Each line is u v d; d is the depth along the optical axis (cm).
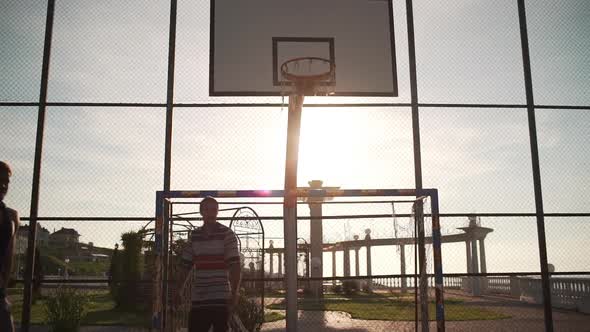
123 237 1311
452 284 2305
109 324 857
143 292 1257
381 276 750
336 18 831
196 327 441
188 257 463
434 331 966
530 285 1622
